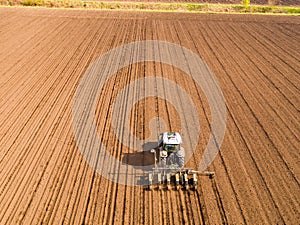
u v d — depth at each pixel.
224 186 11.09
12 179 11.16
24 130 13.73
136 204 10.38
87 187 10.95
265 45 23.55
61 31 25.14
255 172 11.71
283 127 14.28
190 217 9.95
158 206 10.34
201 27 27.03
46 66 19.39
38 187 10.86
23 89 16.88
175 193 10.88
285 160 12.31
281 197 10.68
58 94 16.45
